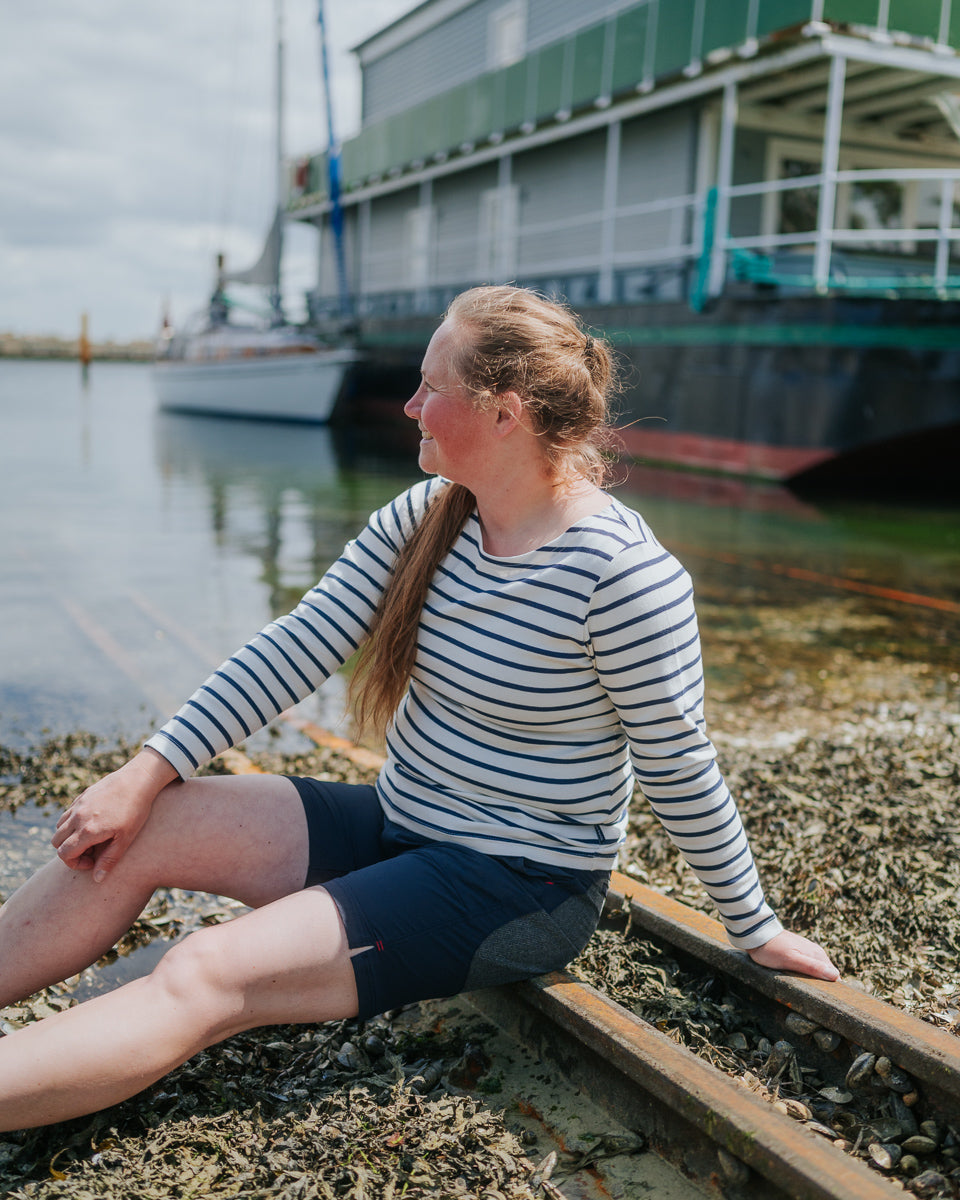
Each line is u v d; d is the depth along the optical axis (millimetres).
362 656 1779
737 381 11641
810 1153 1260
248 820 1668
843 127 14094
